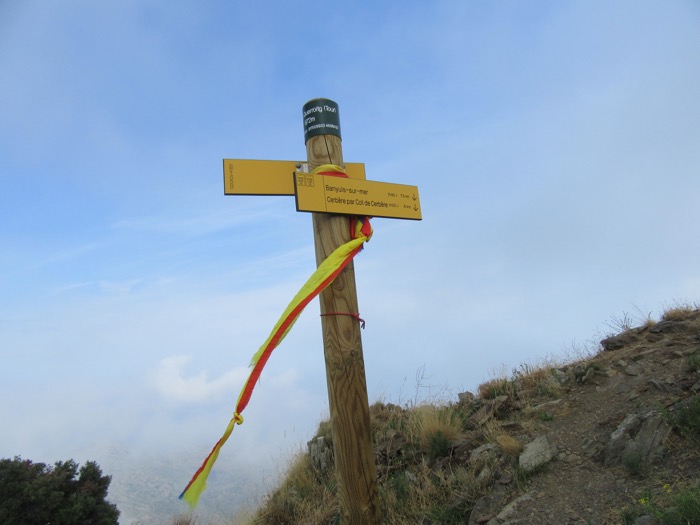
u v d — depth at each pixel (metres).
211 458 2.28
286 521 4.70
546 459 3.77
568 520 3.04
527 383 5.45
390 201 3.39
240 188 3.04
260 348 2.54
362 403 2.93
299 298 2.69
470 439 4.55
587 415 4.25
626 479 3.24
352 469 2.82
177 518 5.29
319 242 3.11
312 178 2.96
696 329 5.15
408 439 5.01
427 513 3.75
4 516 5.66
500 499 3.56
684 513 2.51
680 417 3.45
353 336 2.99
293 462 5.57
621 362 4.94
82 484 6.56
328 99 3.34
